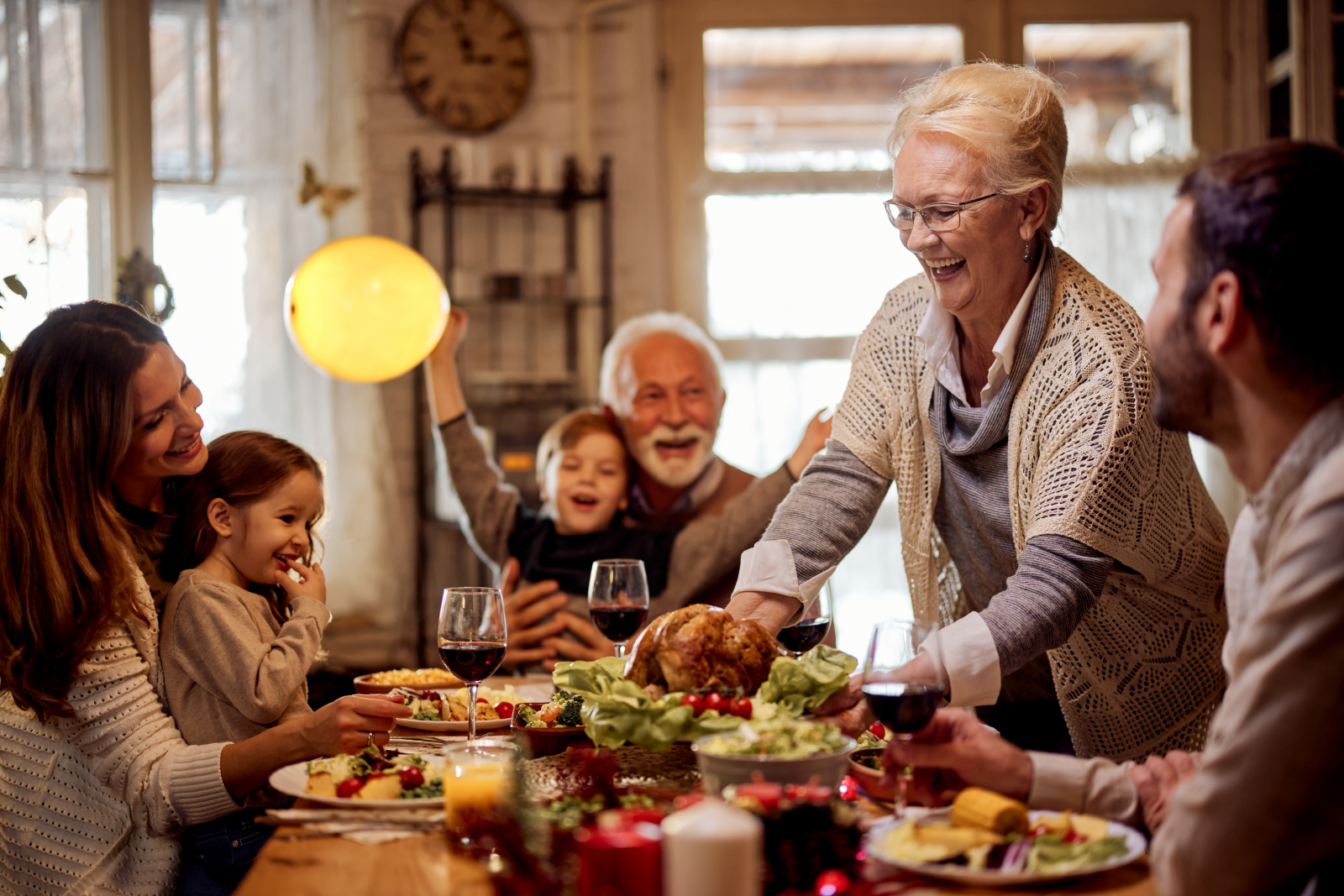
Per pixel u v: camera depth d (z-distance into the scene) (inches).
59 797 58.3
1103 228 161.0
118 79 145.0
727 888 29.3
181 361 65.6
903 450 66.3
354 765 48.8
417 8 156.0
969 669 50.1
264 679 59.0
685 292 163.6
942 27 165.9
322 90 151.5
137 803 55.5
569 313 162.6
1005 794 43.9
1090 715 61.6
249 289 148.6
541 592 100.0
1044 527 54.8
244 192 148.6
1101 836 40.1
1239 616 42.1
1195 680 61.7
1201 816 35.0
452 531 152.6
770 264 162.7
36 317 136.8
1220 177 37.9
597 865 32.6
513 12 160.4
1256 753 34.3
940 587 70.4
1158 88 166.7
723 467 116.6
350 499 151.6
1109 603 59.8
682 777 49.3
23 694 56.7
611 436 108.9
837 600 156.5
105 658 57.7
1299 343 36.7
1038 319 58.4
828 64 165.6
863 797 47.4
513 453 139.0
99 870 57.6
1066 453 56.0
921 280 68.1
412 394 155.4
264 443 67.0
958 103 57.9
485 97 158.7
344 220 154.6
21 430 59.3
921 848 39.1
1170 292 39.4
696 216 163.5
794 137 165.6
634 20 161.8
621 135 163.0
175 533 66.7
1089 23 165.8
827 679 50.3
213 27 146.0
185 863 59.2
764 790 37.5
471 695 58.0
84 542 58.4
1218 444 40.8
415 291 89.3
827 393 162.4
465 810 41.8
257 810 58.6
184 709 60.2
